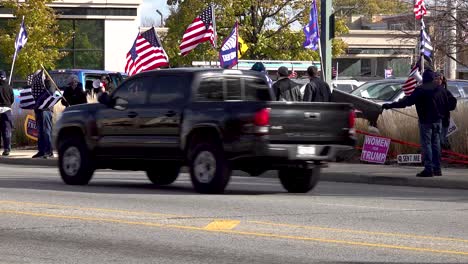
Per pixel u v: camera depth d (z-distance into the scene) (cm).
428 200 1492
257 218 1214
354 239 1043
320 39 2486
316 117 1527
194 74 1567
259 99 1641
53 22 4719
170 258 941
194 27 2562
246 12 4850
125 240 1048
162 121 1577
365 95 2606
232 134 1485
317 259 930
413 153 2222
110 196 1502
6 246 1014
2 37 4634
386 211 1308
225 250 982
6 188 1633
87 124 1683
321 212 1288
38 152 2452
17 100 2911
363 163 2220
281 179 1639
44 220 1201
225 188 1591
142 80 1630
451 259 925
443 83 2000
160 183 1777
